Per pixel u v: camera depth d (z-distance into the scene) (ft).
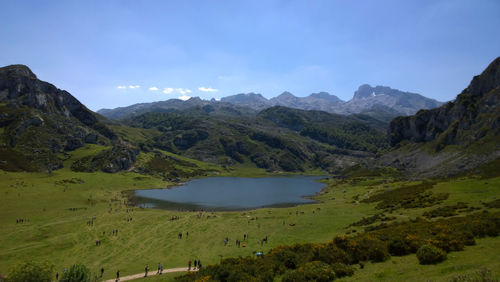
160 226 260.21
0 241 215.51
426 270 77.41
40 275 109.81
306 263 97.55
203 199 487.61
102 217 298.76
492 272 61.31
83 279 120.37
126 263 172.45
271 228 236.84
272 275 97.60
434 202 216.13
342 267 91.04
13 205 335.88
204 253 185.68
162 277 143.74
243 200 481.05
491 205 163.53
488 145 457.27
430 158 595.47
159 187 620.49
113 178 614.34
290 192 588.09
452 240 95.61
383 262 95.45
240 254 176.14
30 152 628.28
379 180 533.14
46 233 235.81
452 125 619.26
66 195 419.54
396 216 198.80
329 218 246.06
